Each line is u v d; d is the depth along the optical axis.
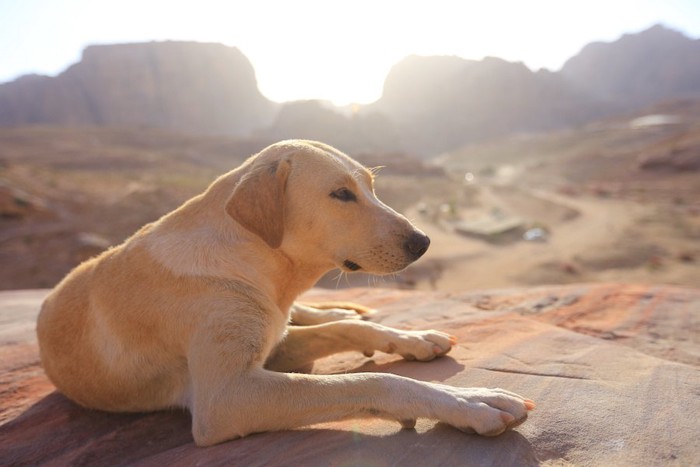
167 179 12.45
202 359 0.60
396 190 13.16
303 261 0.72
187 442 0.61
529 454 0.49
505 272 6.26
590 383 0.61
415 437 0.52
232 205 0.66
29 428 0.68
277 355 0.75
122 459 0.59
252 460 0.51
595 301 1.05
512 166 26.52
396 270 0.70
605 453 0.48
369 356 0.75
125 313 0.67
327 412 0.54
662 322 0.90
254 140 25.03
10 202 6.46
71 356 0.71
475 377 0.65
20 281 4.50
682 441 0.49
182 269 0.66
